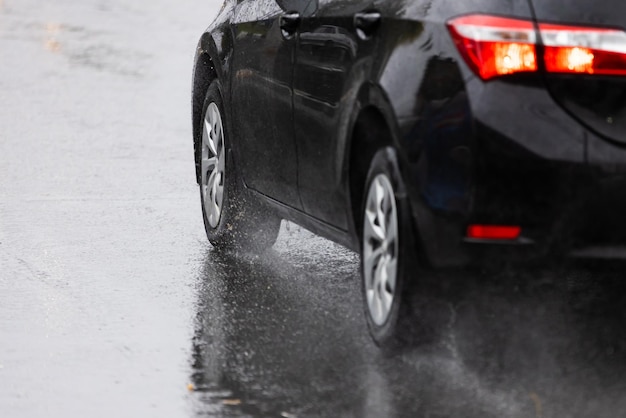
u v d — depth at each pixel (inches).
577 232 522.3
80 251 827.4
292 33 687.7
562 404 518.0
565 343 595.8
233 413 508.1
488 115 521.0
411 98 545.0
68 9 2618.1
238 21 798.5
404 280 551.2
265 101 727.1
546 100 523.2
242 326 642.8
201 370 568.1
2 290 722.2
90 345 609.6
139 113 1469.0
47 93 1601.9
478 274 539.5
